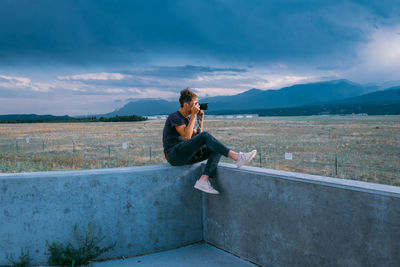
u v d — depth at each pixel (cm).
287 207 219
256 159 2203
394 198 159
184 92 289
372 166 1769
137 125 10756
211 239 299
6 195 241
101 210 263
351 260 181
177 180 291
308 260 206
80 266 251
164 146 294
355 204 177
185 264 259
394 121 11075
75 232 254
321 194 196
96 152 2886
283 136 4922
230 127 8106
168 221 289
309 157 2281
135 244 276
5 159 2236
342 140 4006
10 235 244
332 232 191
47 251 250
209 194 297
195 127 311
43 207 249
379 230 166
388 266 163
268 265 237
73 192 255
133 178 272
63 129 8469
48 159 2252
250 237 253
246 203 254
